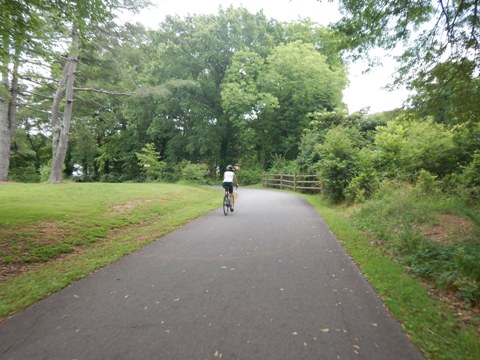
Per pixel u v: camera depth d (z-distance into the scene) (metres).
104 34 18.05
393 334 3.18
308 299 4.04
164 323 3.46
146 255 6.16
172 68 32.16
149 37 20.20
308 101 31.48
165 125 35.22
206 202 15.05
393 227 7.58
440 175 11.32
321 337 3.13
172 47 31.86
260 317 3.56
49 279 4.86
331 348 2.94
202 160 37.72
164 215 11.40
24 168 42.19
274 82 29.38
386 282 4.55
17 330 3.35
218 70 34.31
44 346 3.03
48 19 7.90
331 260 5.70
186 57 32.25
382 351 2.89
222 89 33.44
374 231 7.73
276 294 4.21
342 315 3.59
